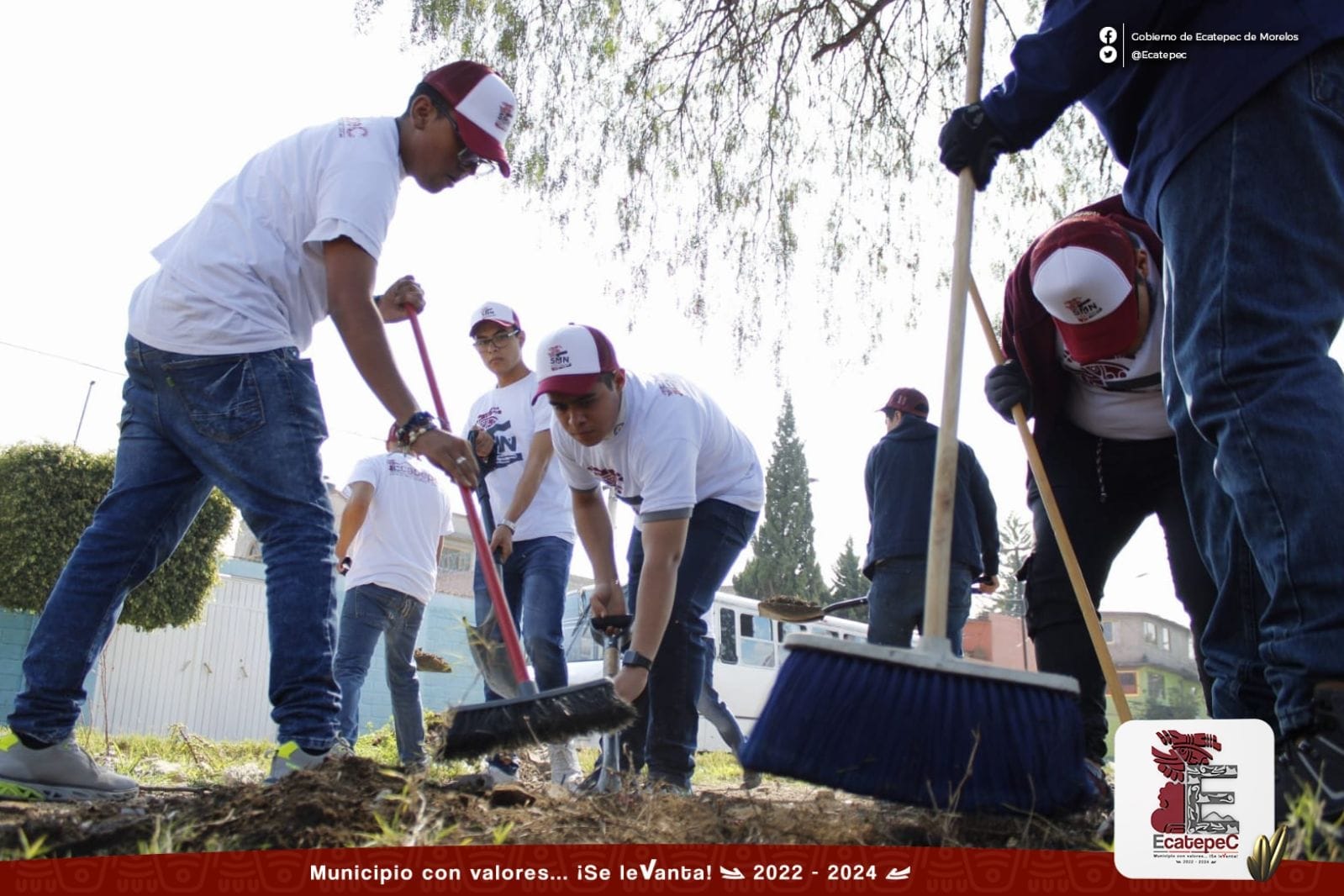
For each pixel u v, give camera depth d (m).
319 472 2.30
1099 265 2.26
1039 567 2.59
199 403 2.27
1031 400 2.60
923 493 4.44
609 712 2.17
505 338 4.14
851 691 1.75
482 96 2.49
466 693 2.63
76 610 2.30
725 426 3.17
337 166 2.35
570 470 3.22
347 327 2.29
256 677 14.35
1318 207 1.69
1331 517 1.57
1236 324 1.70
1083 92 1.98
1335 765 1.51
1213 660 2.10
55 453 11.45
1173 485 2.56
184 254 2.32
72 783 2.26
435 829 1.66
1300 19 1.71
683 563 3.02
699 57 5.74
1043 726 1.77
